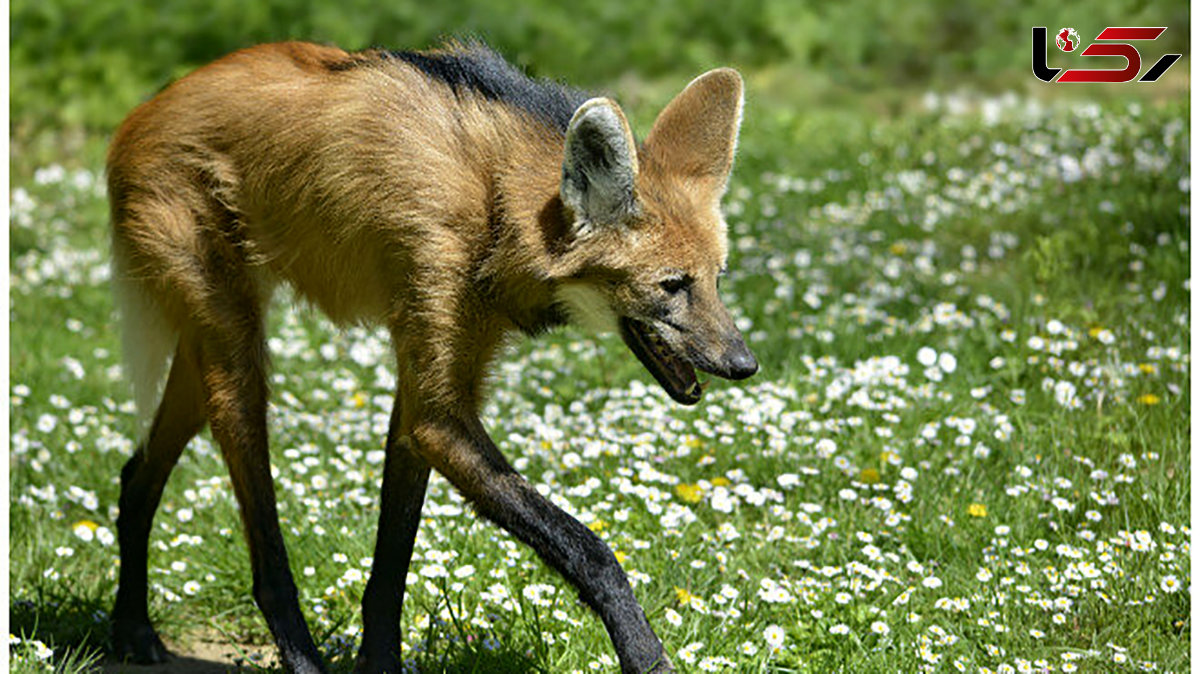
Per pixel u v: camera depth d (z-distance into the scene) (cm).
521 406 1067
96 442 1035
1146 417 984
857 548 847
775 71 2639
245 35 2491
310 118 686
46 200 1795
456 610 779
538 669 702
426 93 673
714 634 721
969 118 2064
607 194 630
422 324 655
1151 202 1441
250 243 715
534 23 2653
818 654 723
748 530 888
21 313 1370
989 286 1289
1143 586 775
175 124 719
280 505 924
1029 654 717
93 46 2403
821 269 1360
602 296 652
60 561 862
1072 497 881
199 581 853
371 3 2611
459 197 654
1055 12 2611
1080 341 1120
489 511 645
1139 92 2308
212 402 720
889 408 1003
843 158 1852
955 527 859
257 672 738
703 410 1031
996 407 1033
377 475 962
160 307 739
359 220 671
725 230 684
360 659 709
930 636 726
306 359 1231
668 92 2516
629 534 852
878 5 2747
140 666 775
